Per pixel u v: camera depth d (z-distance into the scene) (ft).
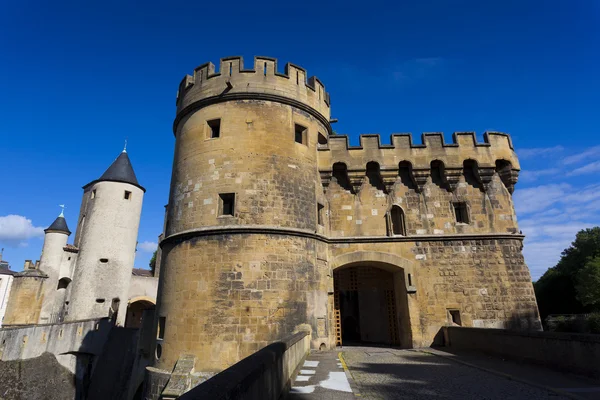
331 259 64.85
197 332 50.01
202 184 57.82
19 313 115.85
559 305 179.52
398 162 68.64
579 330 88.74
